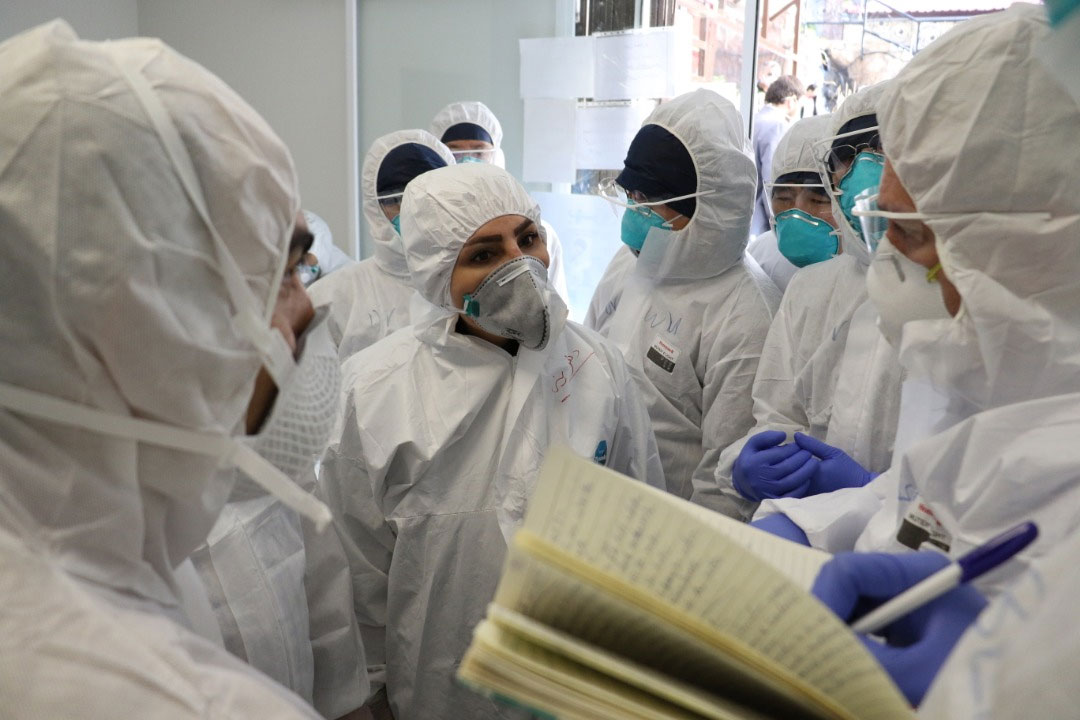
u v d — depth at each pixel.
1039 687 0.48
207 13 4.36
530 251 1.47
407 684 1.45
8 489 0.57
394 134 2.67
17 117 0.56
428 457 1.40
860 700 0.48
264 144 0.67
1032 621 0.50
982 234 0.81
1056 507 0.72
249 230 0.65
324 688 1.19
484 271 1.39
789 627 0.49
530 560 0.45
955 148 0.80
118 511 0.62
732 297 1.93
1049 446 0.74
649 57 3.11
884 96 0.90
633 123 3.19
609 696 0.46
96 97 0.57
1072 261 0.79
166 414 0.62
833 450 1.47
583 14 3.29
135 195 0.58
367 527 1.46
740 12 2.90
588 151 3.35
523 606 0.48
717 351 1.89
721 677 0.51
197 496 0.67
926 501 0.86
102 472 0.61
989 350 0.83
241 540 1.02
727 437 1.85
